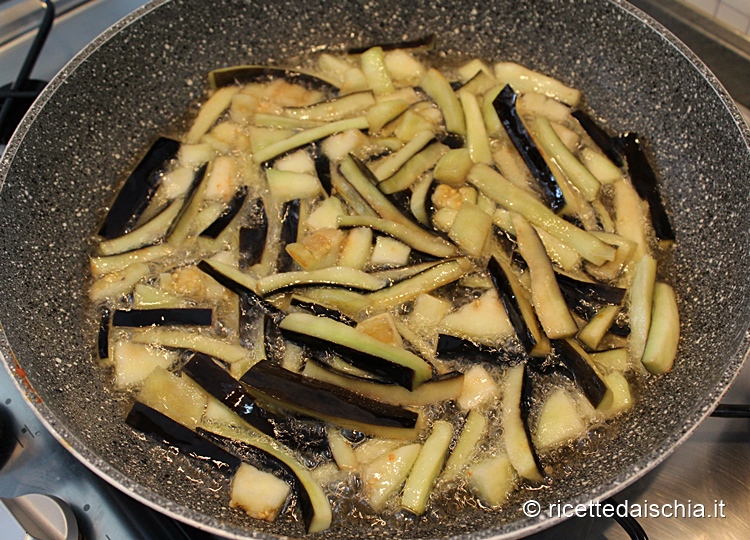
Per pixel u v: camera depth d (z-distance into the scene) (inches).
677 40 15.1
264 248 14.9
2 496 13.1
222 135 16.3
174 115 16.8
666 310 14.1
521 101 16.8
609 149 16.0
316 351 13.8
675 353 13.9
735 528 13.1
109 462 12.5
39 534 12.2
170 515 11.7
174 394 13.6
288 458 13.1
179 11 15.9
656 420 13.2
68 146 15.3
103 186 15.8
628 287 14.7
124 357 14.0
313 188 15.5
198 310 14.3
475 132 16.0
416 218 15.0
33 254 14.4
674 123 15.6
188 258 15.1
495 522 12.5
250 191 15.7
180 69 16.6
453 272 14.4
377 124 16.2
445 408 13.6
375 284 14.3
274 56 17.4
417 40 17.4
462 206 15.0
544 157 15.7
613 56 16.1
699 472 13.6
